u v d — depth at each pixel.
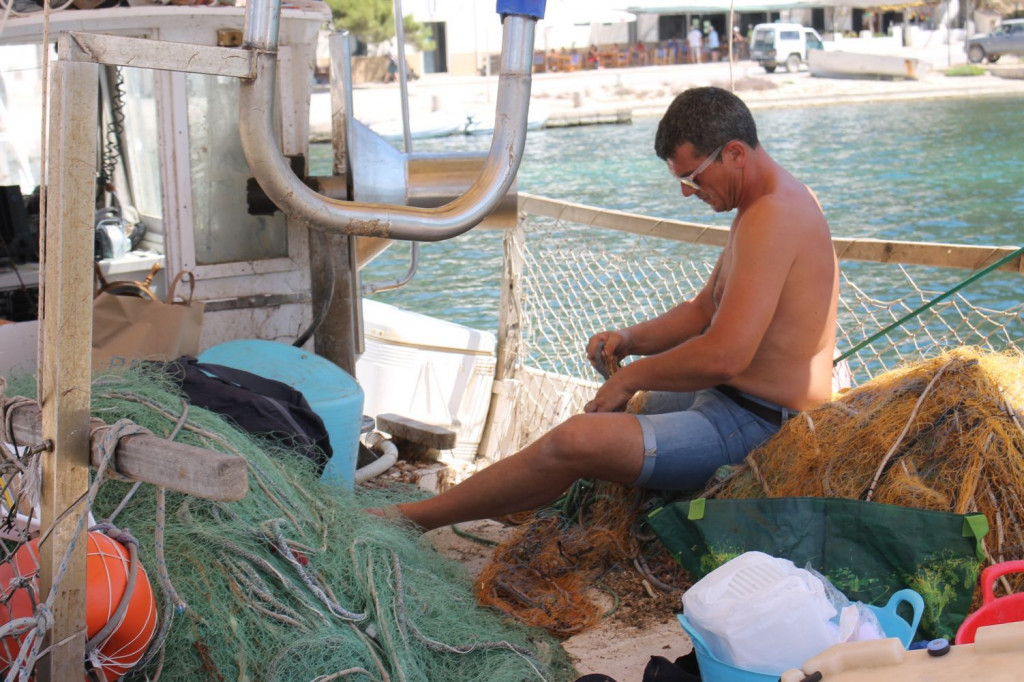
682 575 3.46
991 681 1.77
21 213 5.21
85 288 2.05
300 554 2.85
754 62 48.94
